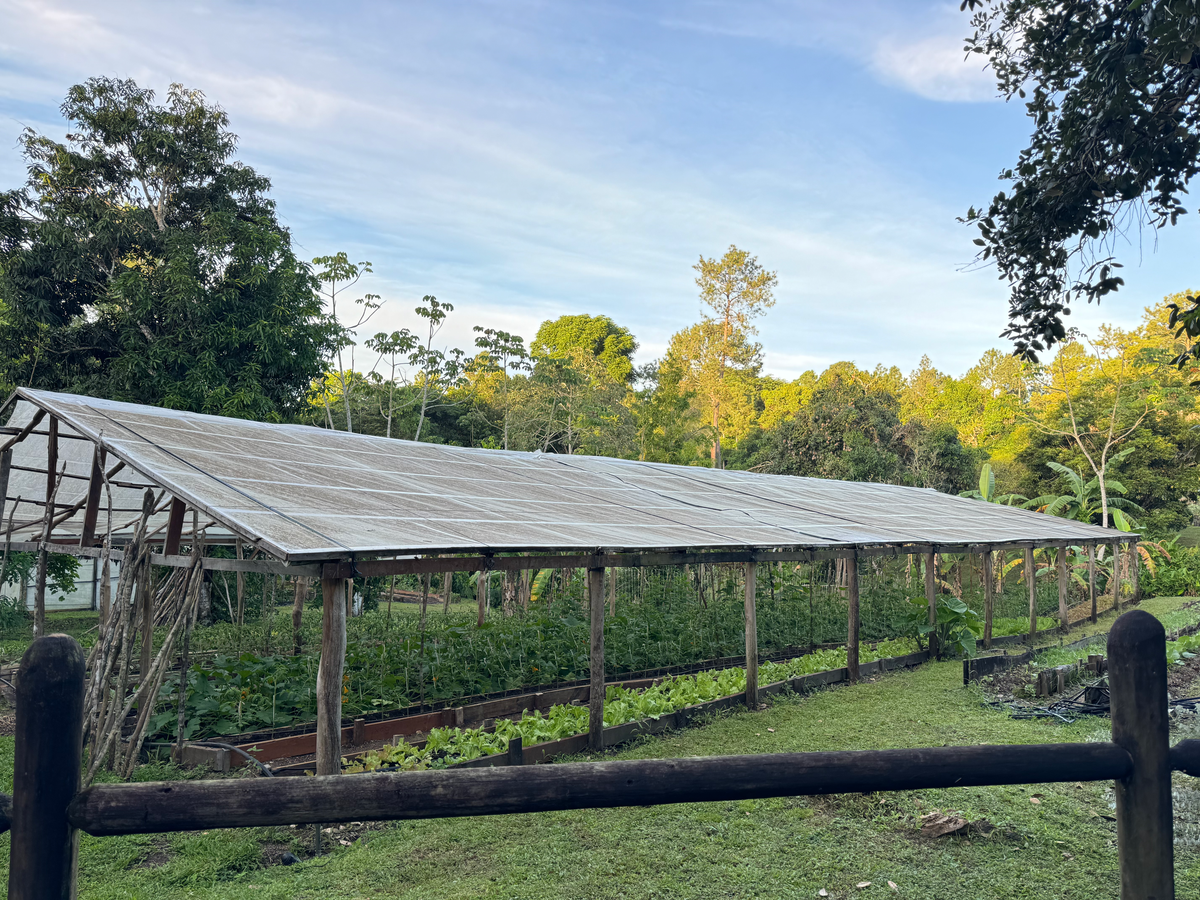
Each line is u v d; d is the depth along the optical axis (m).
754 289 49.62
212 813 1.75
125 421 9.48
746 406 52.53
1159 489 33.50
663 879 5.70
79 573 23.23
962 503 26.33
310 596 20.86
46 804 1.69
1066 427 35.56
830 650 15.17
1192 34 4.87
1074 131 6.05
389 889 5.61
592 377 48.56
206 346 20.19
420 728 10.25
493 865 5.99
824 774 2.01
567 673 13.09
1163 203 6.11
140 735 8.14
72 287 20.53
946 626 16.41
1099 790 7.52
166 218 22.28
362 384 37.88
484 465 14.78
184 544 13.33
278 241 21.50
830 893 5.46
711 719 10.40
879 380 68.06
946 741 9.25
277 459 10.19
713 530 12.59
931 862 5.94
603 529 10.88
